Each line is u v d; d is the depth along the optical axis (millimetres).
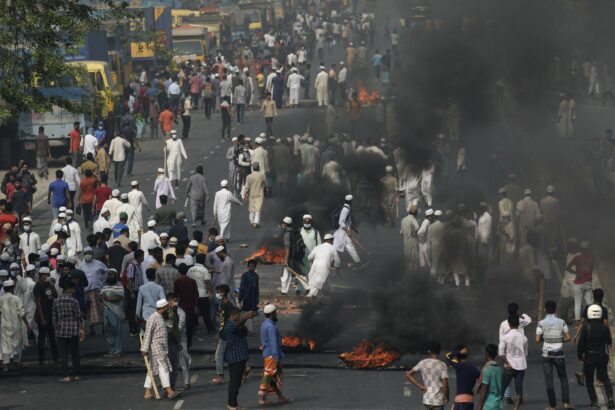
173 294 52531
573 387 54875
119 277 66625
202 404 50875
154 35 84438
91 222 91812
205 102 149750
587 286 65812
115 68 140500
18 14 72250
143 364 58281
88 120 122500
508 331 49688
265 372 50375
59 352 57594
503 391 49625
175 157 106250
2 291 60406
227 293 54500
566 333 50312
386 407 49812
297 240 73438
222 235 86875
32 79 73312
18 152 122812
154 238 72562
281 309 69375
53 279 59719
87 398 52312
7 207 78875
